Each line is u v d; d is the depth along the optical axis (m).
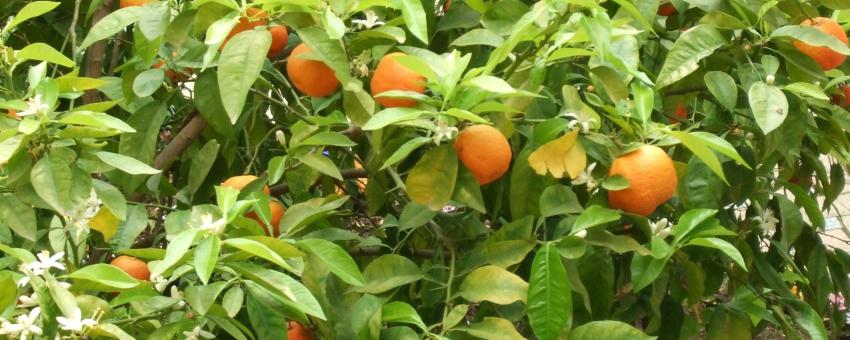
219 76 1.72
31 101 1.65
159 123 2.03
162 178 2.09
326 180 2.20
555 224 2.02
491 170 1.79
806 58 1.95
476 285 1.80
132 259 1.88
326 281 1.86
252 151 2.29
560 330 1.73
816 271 2.26
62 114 1.73
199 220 1.79
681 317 2.14
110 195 1.75
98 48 2.20
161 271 1.55
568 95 1.87
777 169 2.56
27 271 1.57
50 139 1.68
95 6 2.05
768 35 1.97
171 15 1.93
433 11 2.06
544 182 1.90
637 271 1.84
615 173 1.80
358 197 2.37
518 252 1.84
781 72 2.06
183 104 2.33
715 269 2.14
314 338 1.87
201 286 1.66
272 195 2.17
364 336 1.75
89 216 1.79
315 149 1.97
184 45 2.01
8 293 1.58
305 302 1.63
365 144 2.26
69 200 1.67
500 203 2.02
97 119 1.63
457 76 1.73
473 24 2.07
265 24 1.82
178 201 2.15
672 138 1.83
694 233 1.84
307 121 1.99
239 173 2.32
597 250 1.94
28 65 2.33
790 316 2.20
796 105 1.98
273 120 2.32
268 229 1.86
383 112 1.71
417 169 1.79
